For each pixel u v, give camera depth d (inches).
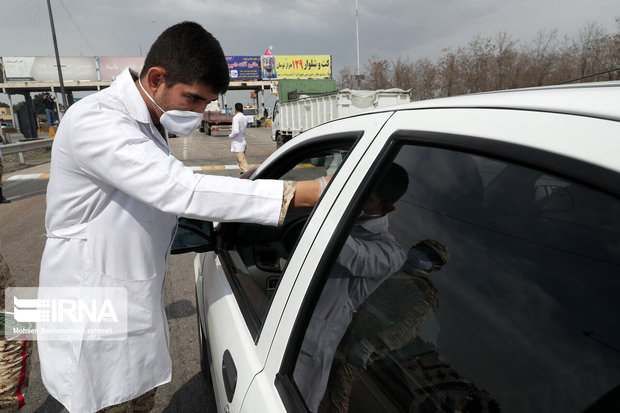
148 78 43.0
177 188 40.5
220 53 43.3
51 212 45.8
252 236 71.5
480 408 23.8
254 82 1955.0
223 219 41.7
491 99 30.4
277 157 61.1
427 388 26.9
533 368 21.9
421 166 31.1
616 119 21.6
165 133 49.7
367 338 32.0
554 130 23.5
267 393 36.4
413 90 1144.2
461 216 27.8
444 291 27.6
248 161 517.3
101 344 46.9
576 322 20.6
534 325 22.3
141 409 58.7
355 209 33.3
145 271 47.1
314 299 34.8
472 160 27.3
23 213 261.4
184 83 42.3
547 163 22.3
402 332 29.5
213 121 1112.2
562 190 22.0
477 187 27.0
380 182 33.2
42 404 88.0
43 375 50.8
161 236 48.4
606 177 19.9
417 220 30.8
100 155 40.3
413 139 32.2
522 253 23.7
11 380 63.2
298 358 35.1
